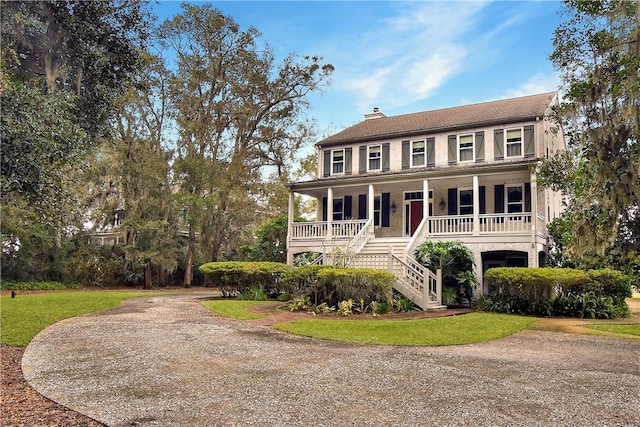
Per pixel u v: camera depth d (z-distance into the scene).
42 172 7.36
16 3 7.64
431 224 20.33
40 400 5.97
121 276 29.42
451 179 21.17
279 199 33.88
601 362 8.21
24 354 8.73
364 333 11.15
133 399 5.95
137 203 27.80
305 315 14.43
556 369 7.62
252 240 31.78
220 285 20.08
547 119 19.69
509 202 21.12
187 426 4.98
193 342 9.86
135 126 28.89
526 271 15.50
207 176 29.52
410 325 12.39
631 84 11.45
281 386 6.50
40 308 14.84
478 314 15.02
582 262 15.61
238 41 32.09
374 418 5.20
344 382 6.71
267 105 33.16
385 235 23.89
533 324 13.14
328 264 17.66
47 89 8.47
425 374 7.20
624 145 12.31
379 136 24.22
